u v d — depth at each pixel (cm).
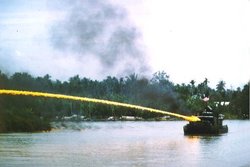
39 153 11788
